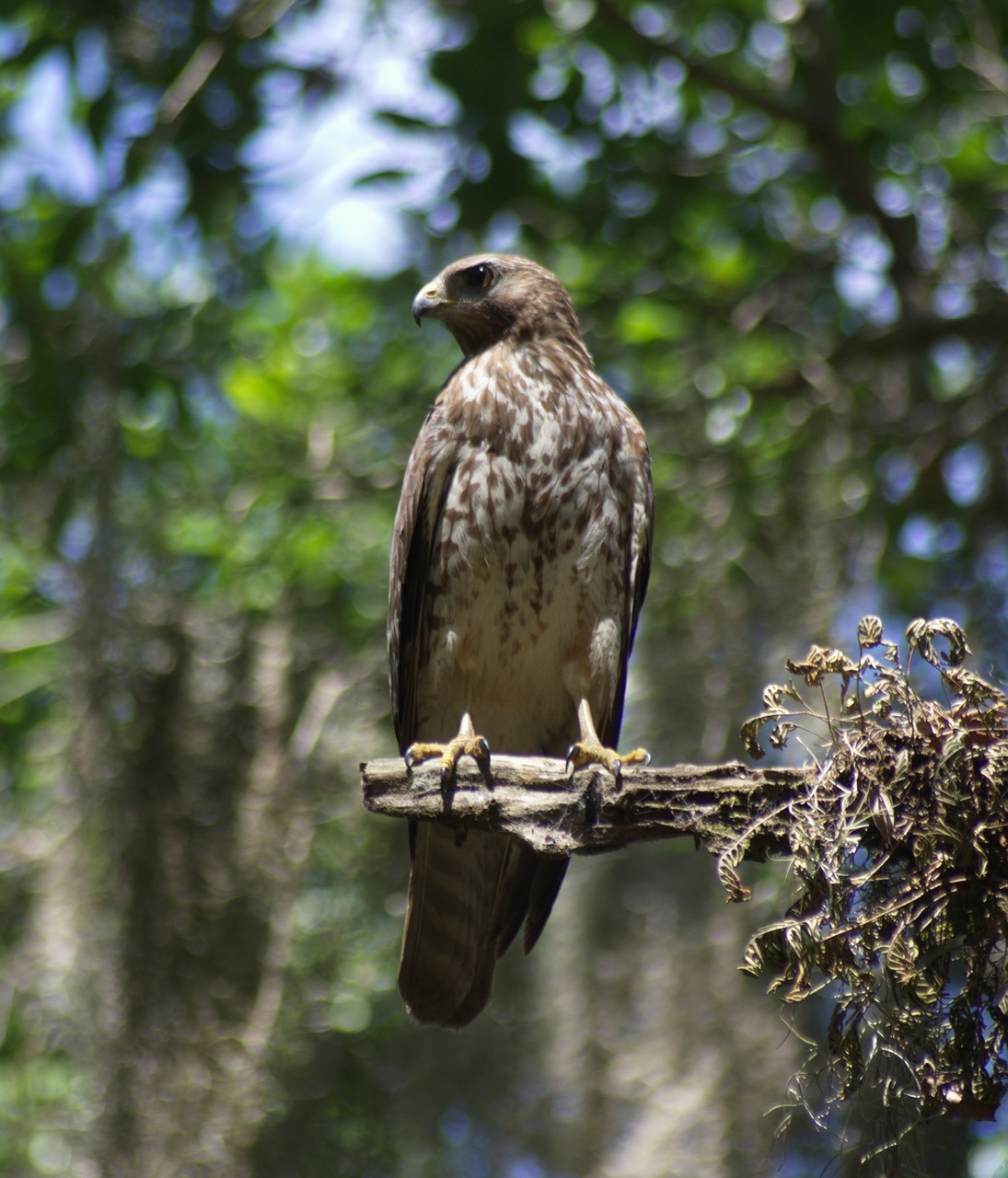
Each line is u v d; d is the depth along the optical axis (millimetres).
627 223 12586
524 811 5434
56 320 12477
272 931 10250
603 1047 12008
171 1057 9852
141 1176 9617
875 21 11859
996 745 4672
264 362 13672
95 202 12008
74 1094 10219
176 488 13148
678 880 11742
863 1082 4738
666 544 11859
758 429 12023
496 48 11750
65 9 11383
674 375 12773
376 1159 11273
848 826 4707
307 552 12523
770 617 10984
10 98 12391
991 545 11828
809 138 12031
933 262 12789
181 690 10617
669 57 11969
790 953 4688
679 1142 10898
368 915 11531
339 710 11570
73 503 12367
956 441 11836
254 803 10461
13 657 13242
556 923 12773
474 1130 12211
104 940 10094
